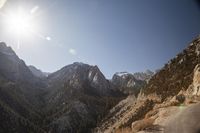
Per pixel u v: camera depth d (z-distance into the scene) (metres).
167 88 86.75
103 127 149.88
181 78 81.00
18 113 183.50
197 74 39.56
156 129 15.18
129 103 161.00
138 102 116.44
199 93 24.84
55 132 177.88
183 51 105.94
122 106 174.25
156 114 18.97
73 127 183.12
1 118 146.75
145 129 16.12
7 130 141.88
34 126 163.50
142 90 122.88
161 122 16.16
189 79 67.69
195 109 15.81
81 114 198.50
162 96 85.00
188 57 93.56
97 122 186.25
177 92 68.69
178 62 99.88
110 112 181.25
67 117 190.75
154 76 117.25
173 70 98.12
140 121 19.05
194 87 35.69
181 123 14.41
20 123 155.88
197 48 93.38
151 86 109.75
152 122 17.34
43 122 189.75
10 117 153.62
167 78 97.44
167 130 14.32
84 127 181.38
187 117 14.87
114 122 139.25
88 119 193.50
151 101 90.94
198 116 14.52
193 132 12.91
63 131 178.38
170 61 110.00
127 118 102.00
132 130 18.62
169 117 16.48
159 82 103.75
